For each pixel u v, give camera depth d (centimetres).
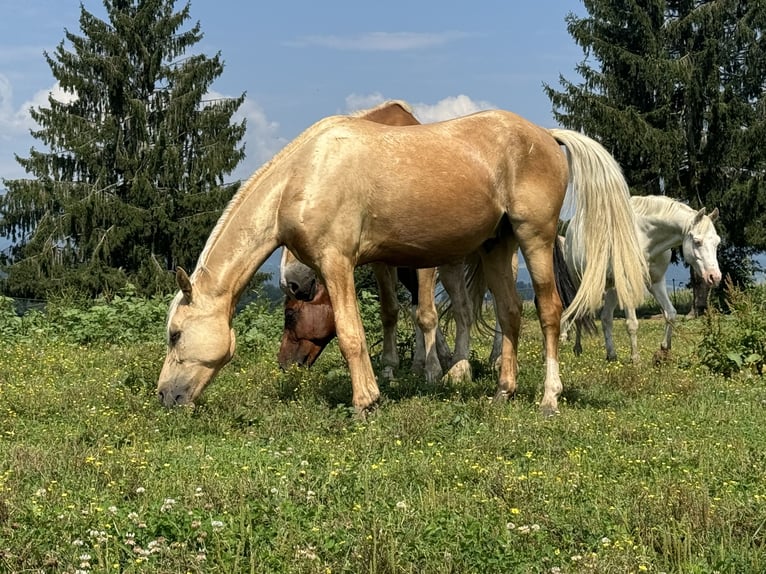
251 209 762
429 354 964
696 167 3219
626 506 470
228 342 771
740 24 3141
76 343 1380
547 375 804
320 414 729
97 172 3531
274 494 474
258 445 639
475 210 771
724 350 1070
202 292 764
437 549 402
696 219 1238
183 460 578
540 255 807
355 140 751
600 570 374
